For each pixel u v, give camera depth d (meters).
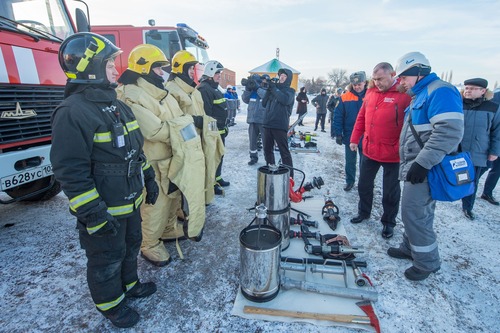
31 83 2.62
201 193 2.47
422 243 2.30
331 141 9.41
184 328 1.92
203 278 2.44
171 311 2.07
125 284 2.10
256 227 2.31
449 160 2.13
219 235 3.17
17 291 2.25
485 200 4.38
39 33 2.94
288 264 2.44
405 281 2.42
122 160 1.69
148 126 2.17
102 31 6.84
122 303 1.91
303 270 2.41
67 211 3.75
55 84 2.90
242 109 22.66
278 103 4.28
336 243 2.80
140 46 2.30
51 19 3.27
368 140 3.17
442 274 2.53
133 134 1.82
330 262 2.50
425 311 2.09
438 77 2.21
